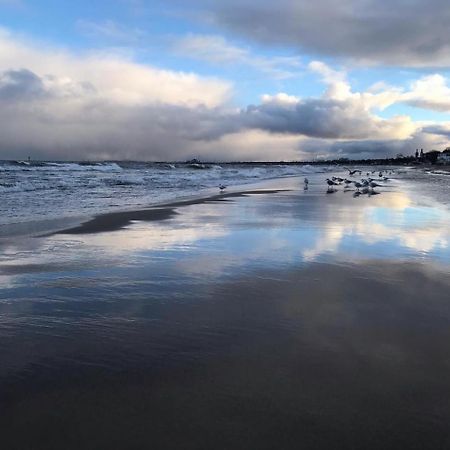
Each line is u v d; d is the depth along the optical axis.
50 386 3.72
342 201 20.52
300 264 7.84
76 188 29.61
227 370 4.00
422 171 79.81
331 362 4.16
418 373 3.95
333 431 3.10
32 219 14.02
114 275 7.21
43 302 5.91
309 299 5.99
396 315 5.39
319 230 11.53
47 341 4.66
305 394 3.59
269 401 3.48
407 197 23.05
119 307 5.71
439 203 19.55
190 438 3.02
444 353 4.36
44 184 31.36
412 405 3.43
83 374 3.93
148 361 4.19
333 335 4.79
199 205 18.69
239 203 19.69
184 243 9.84
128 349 4.45
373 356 4.29
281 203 19.53
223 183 39.66
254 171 76.38
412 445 2.96
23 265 7.89
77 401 3.48
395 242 9.87
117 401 3.49
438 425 3.18
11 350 4.43
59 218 14.30
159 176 49.59
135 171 62.53
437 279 6.96
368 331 4.89
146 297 6.10
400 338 4.71
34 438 3.02
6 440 2.99
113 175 48.75
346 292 6.28
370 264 7.84
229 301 5.92
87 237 10.70
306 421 3.21
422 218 13.96
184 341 4.64
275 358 4.24
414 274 7.22
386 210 16.39
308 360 4.20
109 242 10.02
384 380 3.81
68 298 6.07
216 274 7.22
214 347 4.50
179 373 3.95
